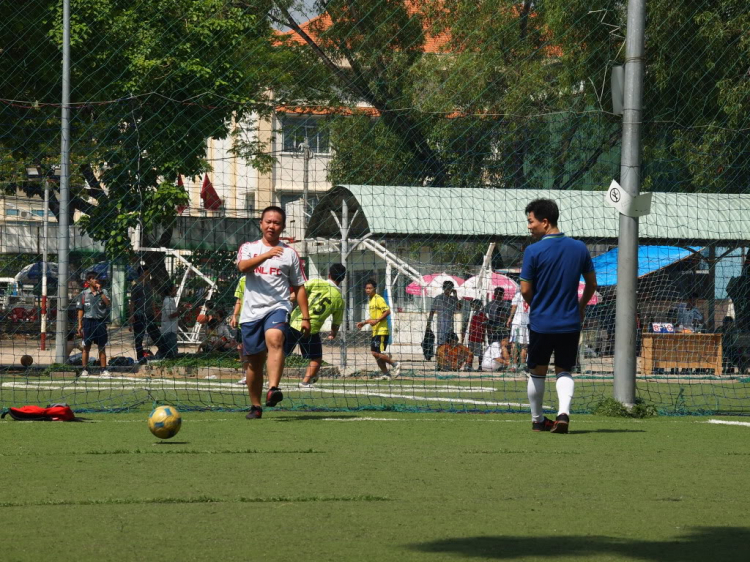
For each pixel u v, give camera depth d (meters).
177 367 54.50
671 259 67.00
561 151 76.94
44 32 60.03
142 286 59.69
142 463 18.44
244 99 66.19
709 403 37.56
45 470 17.47
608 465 18.88
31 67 60.03
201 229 78.56
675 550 11.34
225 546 11.37
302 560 10.67
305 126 76.56
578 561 10.75
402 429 25.17
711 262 65.31
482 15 77.06
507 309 59.50
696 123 66.38
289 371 54.94
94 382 45.03
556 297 24.88
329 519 13.09
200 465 18.23
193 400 35.16
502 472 17.72
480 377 53.84
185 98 63.25
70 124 57.25
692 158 65.81
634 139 31.20
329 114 76.69
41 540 11.65
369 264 75.00
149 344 64.00
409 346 69.62
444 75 78.50
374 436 23.44
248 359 27.73
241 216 79.56
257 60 71.94
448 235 59.69
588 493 15.50
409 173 78.62
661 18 67.00
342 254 61.06
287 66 73.81
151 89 62.03
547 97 76.88
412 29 77.69
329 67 75.94
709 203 62.84
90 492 15.15
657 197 62.62
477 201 61.50
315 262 79.25
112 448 20.64
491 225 60.22
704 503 14.65
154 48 62.66
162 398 35.62
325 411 30.88
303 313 27.97
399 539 11.83
